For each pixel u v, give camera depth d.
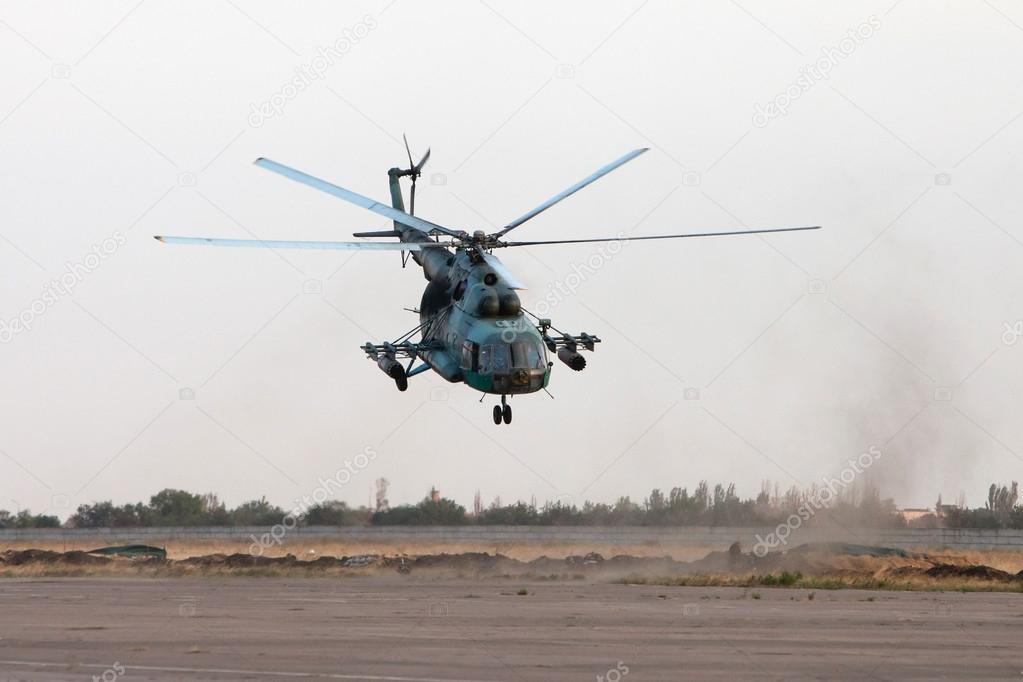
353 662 71.94
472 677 66.88
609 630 86.44
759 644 79.19
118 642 80.88
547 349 112.88
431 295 117.25
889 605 108.25
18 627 89.81
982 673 68.81
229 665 71.12
